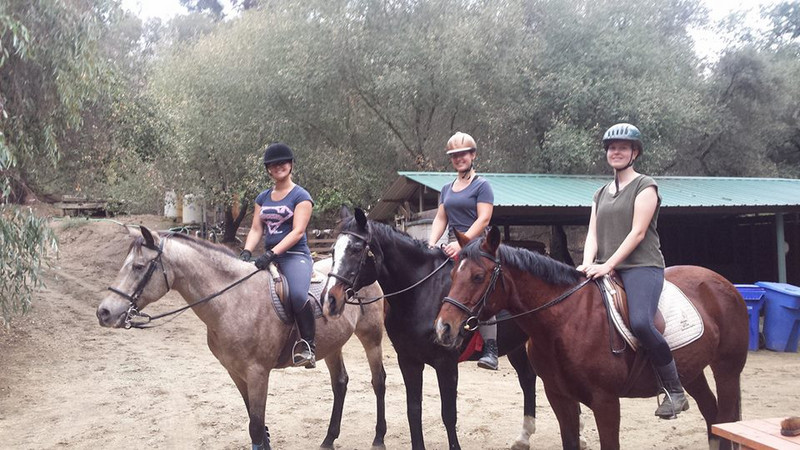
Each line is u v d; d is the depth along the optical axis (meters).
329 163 15.50
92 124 10.30
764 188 13.12
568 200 10.62
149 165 15.96
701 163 20.83
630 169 3.74
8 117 7.17
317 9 15.95
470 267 3.46
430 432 5.77
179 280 4.23
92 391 7.18
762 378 8.04
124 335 10.12
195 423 6.04
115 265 14.12
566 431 3.82
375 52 15.57
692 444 5.34
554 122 16.00
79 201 19.58
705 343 3.82
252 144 15.59
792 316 9.88
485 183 4.58
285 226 4.63
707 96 19.55
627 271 3.64
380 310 5.42
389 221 15.27
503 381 7.99
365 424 6.01
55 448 5.34
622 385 3.57
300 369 8.46
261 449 4.28
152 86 14.43
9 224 6.70
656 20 19.48
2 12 6.20
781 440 2.71
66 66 7.40
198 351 9.42
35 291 11.77
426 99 15.85
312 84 15.31
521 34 16.28
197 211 20.44
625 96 16.08
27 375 7.78
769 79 19.67
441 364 4.34
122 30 12.32
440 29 15.86
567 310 3.58
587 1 17.92
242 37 16.64
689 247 16.02
